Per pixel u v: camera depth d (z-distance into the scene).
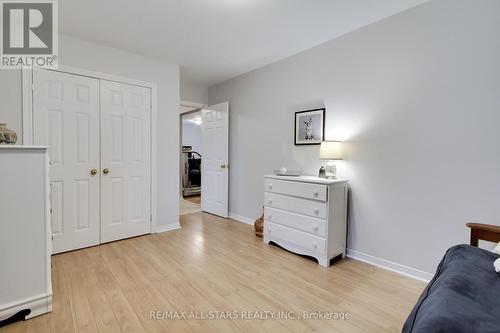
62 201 2.71
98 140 2.93
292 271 2.35
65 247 2.74
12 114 2.42
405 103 2.28
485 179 1.90
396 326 1.61
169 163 3.54
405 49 2.26
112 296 1.91
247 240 3.19
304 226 2.63
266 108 3.66
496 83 1.83
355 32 2.61
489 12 1.85
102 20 2.42
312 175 3.08
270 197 3.00
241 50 3.12
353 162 2.66
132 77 3.17
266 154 3.68
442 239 2.11
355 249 2.67
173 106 3.54
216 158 4.48
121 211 3.13
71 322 1.61
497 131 1.84
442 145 2.09
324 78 2.91
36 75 2.53
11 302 1.59
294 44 2.95
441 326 0.82
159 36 2.75
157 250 2.82
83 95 2.81
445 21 2.04
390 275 2.30
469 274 1.15
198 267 2.41
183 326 1.59
